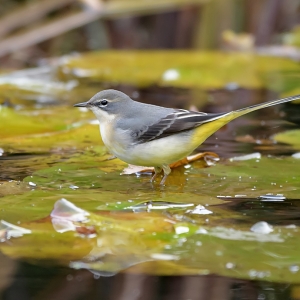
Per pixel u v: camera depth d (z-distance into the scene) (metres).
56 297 7.21
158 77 19.33
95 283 7.35
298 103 17.64
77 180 11.17
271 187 10.70
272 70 20.45
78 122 15.02
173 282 7.45
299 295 7.12
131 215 9.17
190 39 23.25
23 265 7.65
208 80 18.92
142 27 23.58
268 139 14.14
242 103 17.41
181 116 11.27
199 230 8.61
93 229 8.60
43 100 17.23
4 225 8.67
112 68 20.36
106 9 20.20
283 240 8.30
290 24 23.14
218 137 14.34
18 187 10.64
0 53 20.03
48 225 8.78
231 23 23.06
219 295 7.32
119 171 11.88
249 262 7.57
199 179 11.27
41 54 23.38
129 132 11.38
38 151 12.97
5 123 14.70
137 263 7.61
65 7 21.80
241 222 8.98
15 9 20.75
